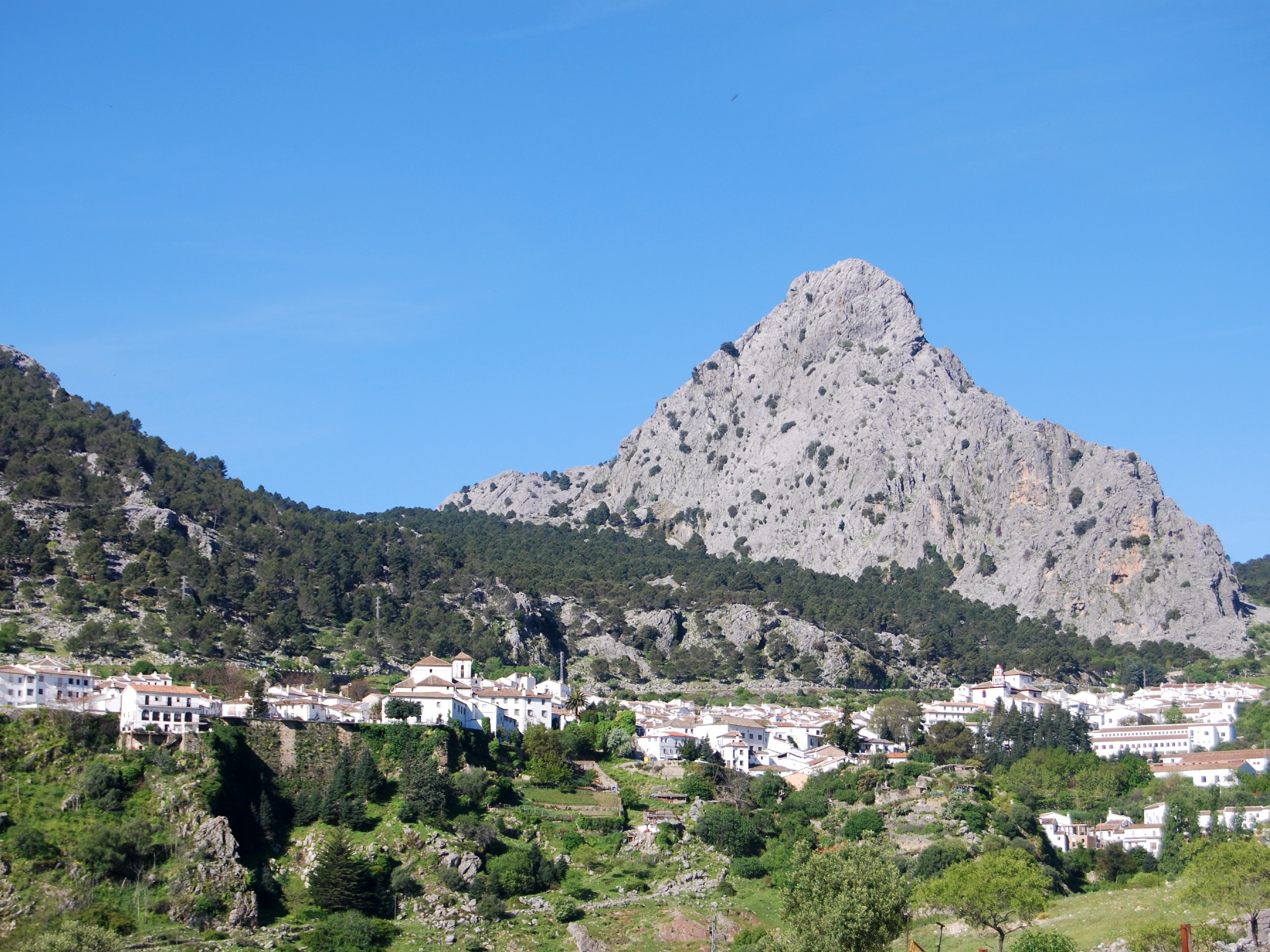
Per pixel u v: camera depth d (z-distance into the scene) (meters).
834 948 169.88
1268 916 192.00
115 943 197.12
